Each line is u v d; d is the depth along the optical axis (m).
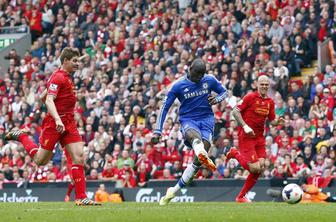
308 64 42.91
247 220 16.20
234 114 26.52
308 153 35.44
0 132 47.34
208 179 35.31
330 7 43.38
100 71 47.62
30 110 48.47
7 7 58.75
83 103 45.62
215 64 43.25
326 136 36.22
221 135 38.09
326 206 21.95
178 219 16.34
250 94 26.56
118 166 39.66
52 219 16.84
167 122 40.31
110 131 42.44
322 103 37.88
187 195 35.62
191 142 22.31
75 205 22.36
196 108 22.78
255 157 26.58
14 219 17.06
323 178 33.72
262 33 43.16
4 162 44.12
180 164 38.53
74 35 51.94
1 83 51.38
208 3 48.00
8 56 54.84
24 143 23.03
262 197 33.81
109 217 16.97
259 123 26.64
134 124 42.38
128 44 48.53
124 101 43.97
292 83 40.09
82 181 22.27
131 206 21.98
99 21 51.25
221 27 45.00
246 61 42.69
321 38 42.97
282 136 36.41
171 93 22.77
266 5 45.53
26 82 49.91
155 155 39.34
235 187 34.50
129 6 51.12
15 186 41.34
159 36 47.41
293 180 33.81
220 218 16.55
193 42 45.41
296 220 16.23
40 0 57.12
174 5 49.56
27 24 57.12
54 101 21.94
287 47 42.47
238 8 46.06
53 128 22.12
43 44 53.22
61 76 21.86
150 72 45.19
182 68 43.97
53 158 42.56
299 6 44.03
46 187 39.84
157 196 36.53
